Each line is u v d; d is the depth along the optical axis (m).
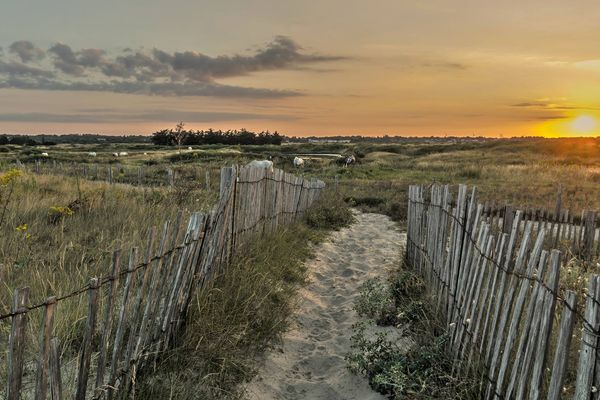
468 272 3.78
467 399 3.10
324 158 47.06
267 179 7.47
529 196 16.67
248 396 3.40
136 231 5.89
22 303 1.88
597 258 7.46
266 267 5.93
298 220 10.75
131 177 20.08
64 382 2.81
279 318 4.70
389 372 3.64
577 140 51.75
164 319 3.36
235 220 5.61
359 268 7.79
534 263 2.56
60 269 4.52
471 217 3.89
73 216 7.36
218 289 4.26
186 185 10.38
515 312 2.67
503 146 52.06
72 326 3.36
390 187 21.44
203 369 3.45
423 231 6.18
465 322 3.51
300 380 3.90
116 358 2.74
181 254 3.46
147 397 2.92
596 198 16.12
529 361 2.42
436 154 49.38
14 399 1.89
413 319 4.91
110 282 2.52
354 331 4.79
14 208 7.02
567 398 2.90
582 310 3.75
